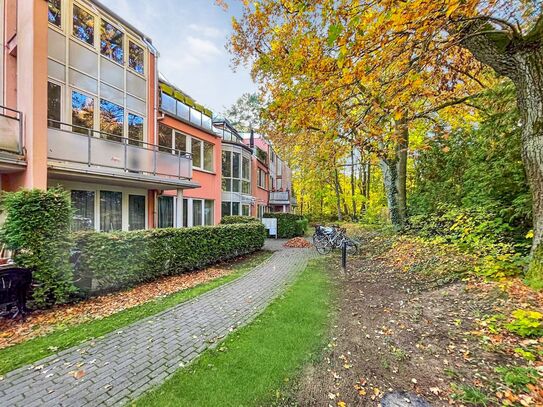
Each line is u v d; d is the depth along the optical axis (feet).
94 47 28.40
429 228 28.55
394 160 33.58
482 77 21.68
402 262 23.84
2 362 9.97
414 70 13.24
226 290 19.66
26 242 15.20
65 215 16.71
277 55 19.31
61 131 23.12
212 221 48.11
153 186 34.47
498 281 14.17
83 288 17.90
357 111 21.33
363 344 10.89
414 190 38.32
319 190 103.19
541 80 12.53
